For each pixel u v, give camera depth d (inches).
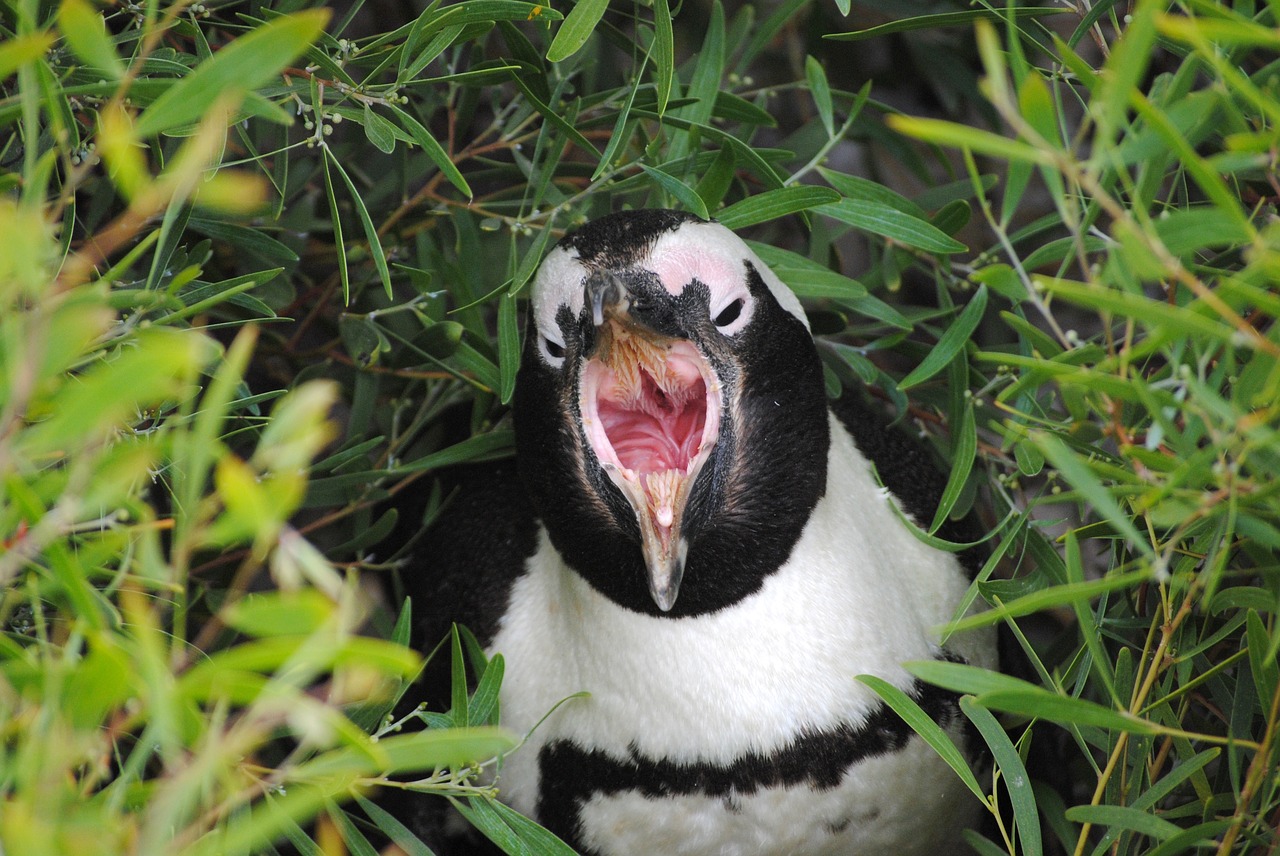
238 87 113.5
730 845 191.5
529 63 215.8
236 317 244.4
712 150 237.5
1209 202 204.8
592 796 195.5
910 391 251.4
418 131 180.5
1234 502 126.7
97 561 123.8
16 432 119.8
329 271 289.1
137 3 191.3
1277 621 139.3
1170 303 167.8
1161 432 135.8
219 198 120.6
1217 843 165.9
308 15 111.6
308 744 137.1
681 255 182.9
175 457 127.3
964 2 289.9
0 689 116.3
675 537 176.4
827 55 331.3
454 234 258.5
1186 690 162.9
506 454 229.8
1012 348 244.4
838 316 236.5
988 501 286.0
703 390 199.0
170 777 121.3
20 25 124.6
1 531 117.2
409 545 239.1
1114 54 118.0
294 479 105.3
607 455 181.9
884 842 196.2
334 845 125.2
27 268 107.0
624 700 190.5
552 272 187.0
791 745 186.1
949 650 203.3
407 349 232.5
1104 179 146.6
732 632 186.4
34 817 103.3
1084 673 183.9
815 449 190.9
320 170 261.1
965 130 111.9
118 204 231.8
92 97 177.6
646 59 207.8
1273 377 122.6
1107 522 178.9
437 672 221.3
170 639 173.5
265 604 98.7
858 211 205.2
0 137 202.4
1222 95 129.0
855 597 190.9
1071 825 212.2
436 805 218.8
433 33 183.0
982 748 205.5
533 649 206.2
